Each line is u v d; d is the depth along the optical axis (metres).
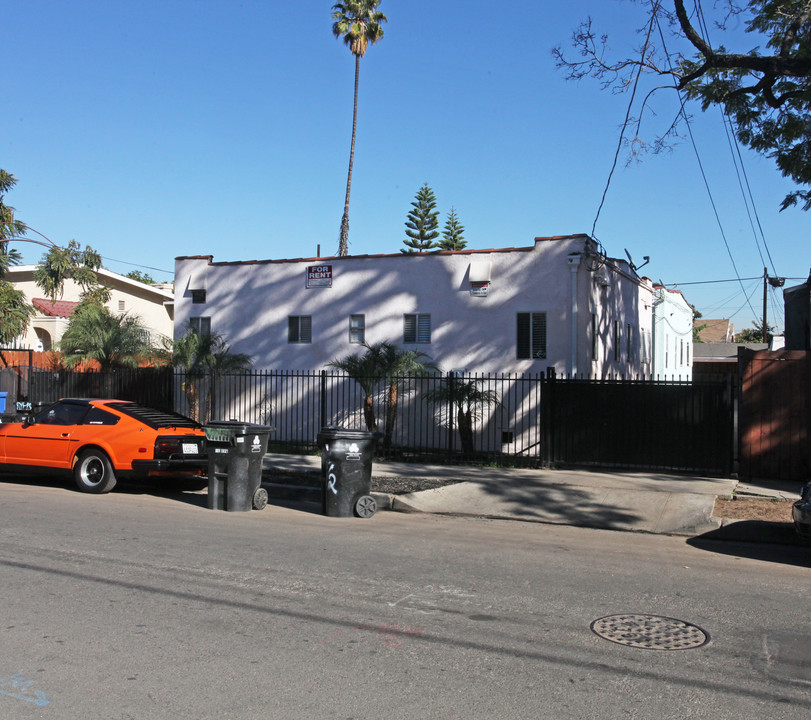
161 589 6.42
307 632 5.41
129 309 37.53
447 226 57.94
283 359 19.84
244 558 7.61
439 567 7.42
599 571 7.42
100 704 4.17
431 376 16.45
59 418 12.29
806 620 5.89
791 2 14.98
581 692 4.43
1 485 12.62
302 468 14.03
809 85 14.69
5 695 4.28
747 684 4.58
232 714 4.07
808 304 17.09
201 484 13.29
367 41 38.59
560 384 13.95
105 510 10.34
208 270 20.95
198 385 20.31
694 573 7.43
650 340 25.17
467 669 4.75
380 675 4.63
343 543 8.51
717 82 15.59
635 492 11.33
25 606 5.89
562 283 16.78
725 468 12.73
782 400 12.03
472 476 12.91
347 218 39.28
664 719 4.08
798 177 16.06
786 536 9.14
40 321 31.98
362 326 18.98
